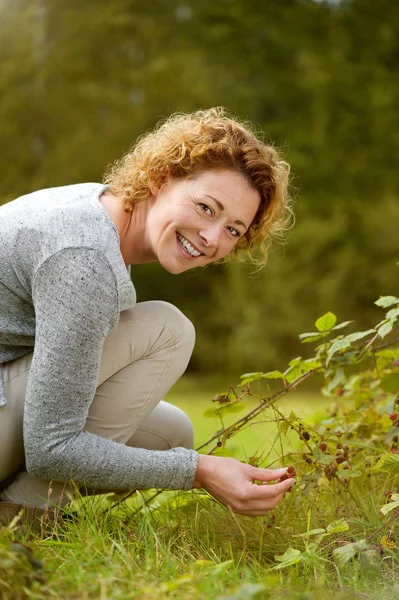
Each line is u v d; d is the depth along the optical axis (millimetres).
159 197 2264
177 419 2629
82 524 2184
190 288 14297
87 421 2328
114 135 13914
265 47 14227
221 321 13289
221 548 2270
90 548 1959
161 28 14250
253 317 12844
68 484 2268
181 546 2244
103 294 2037
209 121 2295
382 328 2621
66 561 1850
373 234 13117
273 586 1899
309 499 2500
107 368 2322
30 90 14148
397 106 13758
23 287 2150
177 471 2180
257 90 14031
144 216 2297
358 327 12750
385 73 13820
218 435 2658
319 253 13094
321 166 13664
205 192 2197
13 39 14188
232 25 14227
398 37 14031
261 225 2385
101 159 13891
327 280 12758
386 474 2750
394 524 2238
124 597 1627
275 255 13016
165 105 13961
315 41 14047
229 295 13297
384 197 13430
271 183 2277
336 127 13766
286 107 14188
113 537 2260
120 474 2145
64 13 14211
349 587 1937
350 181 13711
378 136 13750
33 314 2211
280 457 2592
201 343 13578
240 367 12922
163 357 2363
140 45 14344
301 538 2303
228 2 14297
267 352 12750
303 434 2535
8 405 2227
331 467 2479
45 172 14016
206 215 2213
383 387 2945
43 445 2102
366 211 13281
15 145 14219
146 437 2594
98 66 14250
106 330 2080
